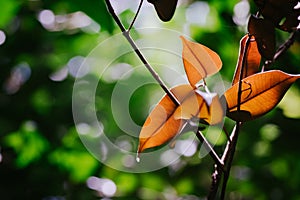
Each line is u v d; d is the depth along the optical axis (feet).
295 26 3.49
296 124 7.64
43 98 10.77
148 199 9.94
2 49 10.44
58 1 8.79
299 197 8.93
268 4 3.46
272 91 3.43
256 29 3.42
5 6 8.14
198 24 8.12
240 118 3.43
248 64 3.57
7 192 9.80
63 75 10.82
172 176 9.50
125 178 9.82
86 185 9.96
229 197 9.21
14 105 10.57
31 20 9.93
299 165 8.50
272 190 9.04
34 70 10.75
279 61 6.52
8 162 9.85
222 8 7.68
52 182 9.86
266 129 8.16
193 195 9.57
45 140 9.68
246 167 9.12
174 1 3.33
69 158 9.47
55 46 10.50
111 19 7.66
